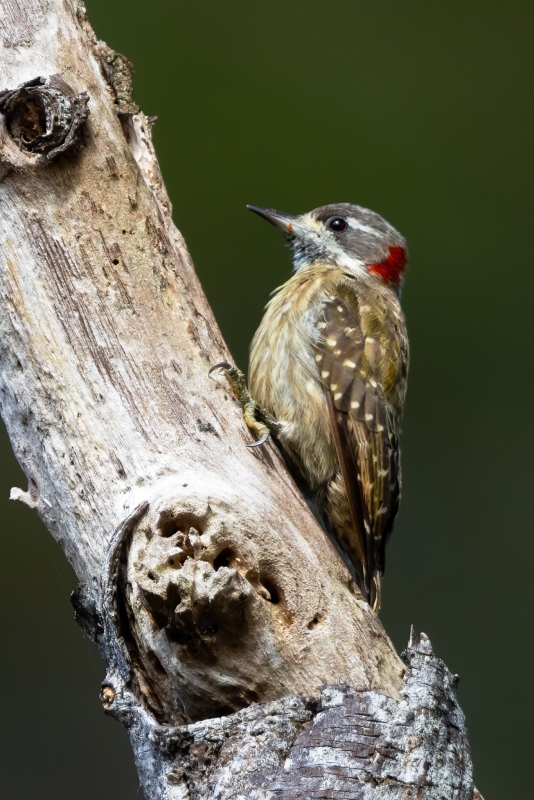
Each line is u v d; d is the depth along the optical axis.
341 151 18.89
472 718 14.74
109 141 7.18
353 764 5.70
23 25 7.35
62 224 6.93
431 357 18.42
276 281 18.42
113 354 6.77
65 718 14.45
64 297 6.83
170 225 7.67
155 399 6.73
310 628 6.23
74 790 13.64
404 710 5.92
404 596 16.25
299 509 6.69
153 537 6.12
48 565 15.83
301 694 6.05
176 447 6.60
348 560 9.59
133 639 6.16
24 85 7.00
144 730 5.98
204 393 6.90
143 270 7.03
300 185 18.95
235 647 6.02
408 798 5.68
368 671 6.20
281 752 5.77
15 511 16.08
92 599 6.54
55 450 6.64
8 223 6.92
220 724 5.86
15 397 6.83
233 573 5.86
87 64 7.36
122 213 7.09
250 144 18.61
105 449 6.57
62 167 7.00
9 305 6.83
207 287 18.33
